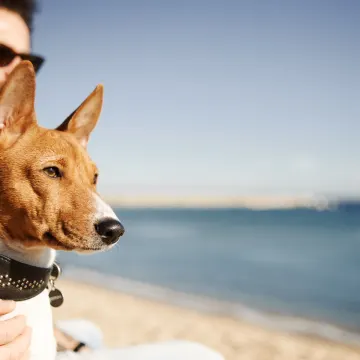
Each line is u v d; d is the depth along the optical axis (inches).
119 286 96.0
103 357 16.6
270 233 274.8
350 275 115.6
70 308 68.4
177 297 84.4
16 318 14.4
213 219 500.7
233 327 60.5
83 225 16.6
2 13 19.7
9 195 15.9
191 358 16.5
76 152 17.9
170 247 191.5
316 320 67.5
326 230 300.4
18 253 15.7
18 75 16.7
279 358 46.7
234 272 121.0
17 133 17.1
